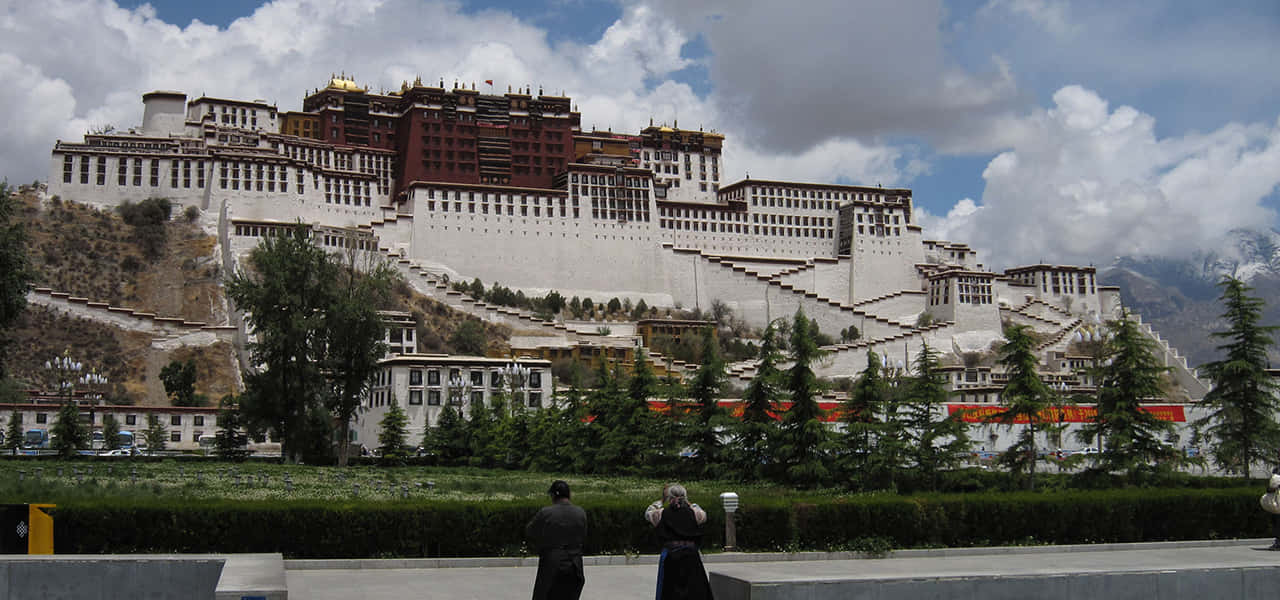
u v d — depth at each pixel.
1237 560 33.06
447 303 185.62
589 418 89.62
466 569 32.41
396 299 179.12
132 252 186.00
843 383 186.12
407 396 122.44
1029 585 24.78
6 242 72.00
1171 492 42.81
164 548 31.91
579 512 22.19
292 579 29.80
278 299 94.12
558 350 174.12
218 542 32.28
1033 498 40.09
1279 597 26.98
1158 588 25.97
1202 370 65.25
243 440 98.25
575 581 21.73
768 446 64.81
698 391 74.50
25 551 29.89
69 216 188.75
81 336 157.62
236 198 198.25
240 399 95.75
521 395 109.69
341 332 94.69
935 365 63.19
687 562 21.72
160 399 149.25
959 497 39.31
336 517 33.12
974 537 39.00
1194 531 42.38
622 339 188.50
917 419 63.22
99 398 131.25
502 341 180.38
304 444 94.56
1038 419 62.47
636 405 80.12
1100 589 25.47
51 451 96.00
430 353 168.38
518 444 92.50
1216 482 59.22
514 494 62.94
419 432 121.69
